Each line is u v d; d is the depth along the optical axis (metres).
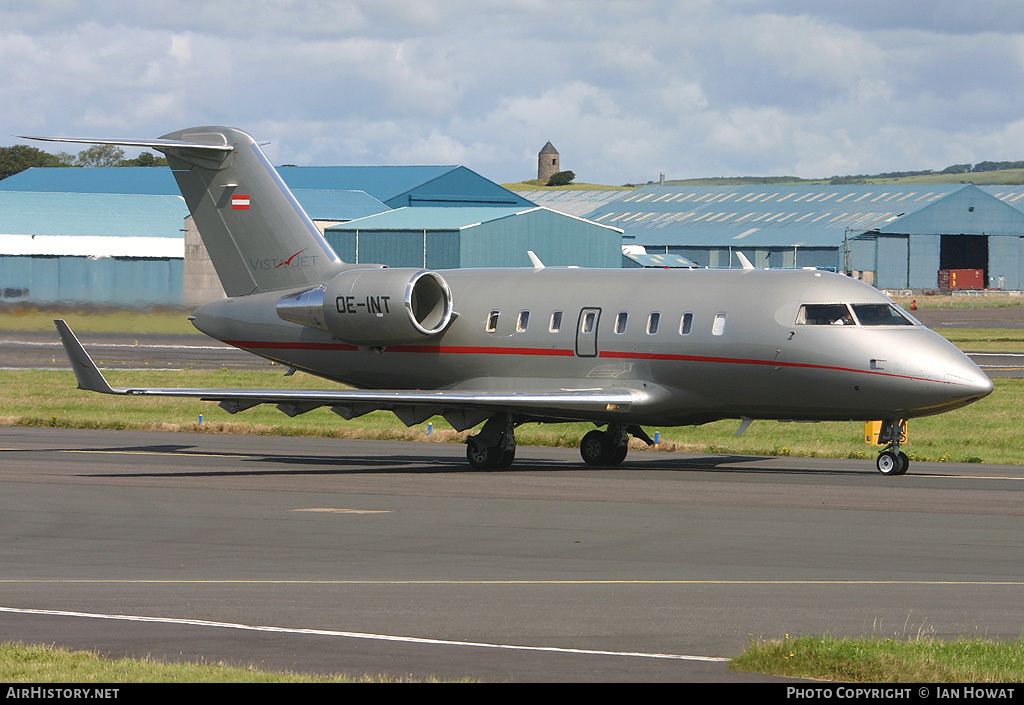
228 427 153.50
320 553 72.75
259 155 134.75
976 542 76.25
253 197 135.12
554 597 59.66
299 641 50.47
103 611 56.28
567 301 121.12
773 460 126.12
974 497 96.06
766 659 46.31
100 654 48.12
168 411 171.88
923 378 105.62
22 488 101.12
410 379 129.25
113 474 110.75
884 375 106.69
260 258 135.62
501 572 66.50
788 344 109.62
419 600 58.81
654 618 55.00
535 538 77.94
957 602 58.66
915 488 101.62
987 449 136.38
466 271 130.88
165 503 93.31
